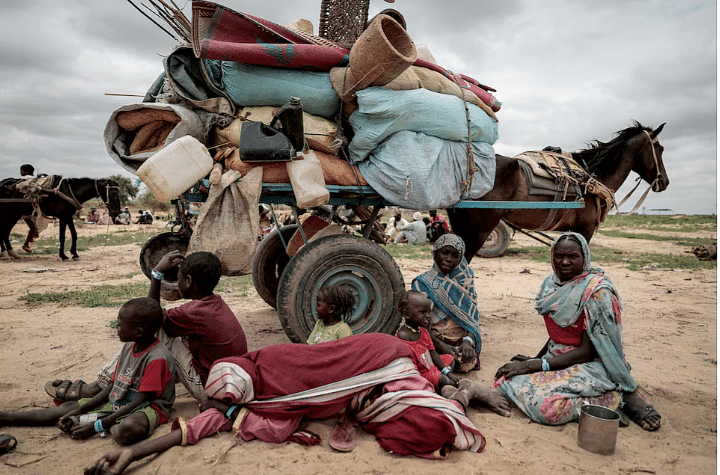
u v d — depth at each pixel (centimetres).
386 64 385
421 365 359
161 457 271
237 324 355
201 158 370
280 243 589
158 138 429
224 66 406
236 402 300
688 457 293
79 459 272
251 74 404
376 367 308
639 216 6200
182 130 394
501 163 561
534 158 615
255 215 391
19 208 1199
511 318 657
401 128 437
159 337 330
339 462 274
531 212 620
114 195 1316
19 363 432
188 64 405
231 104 418
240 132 391
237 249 383
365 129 430
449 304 429
